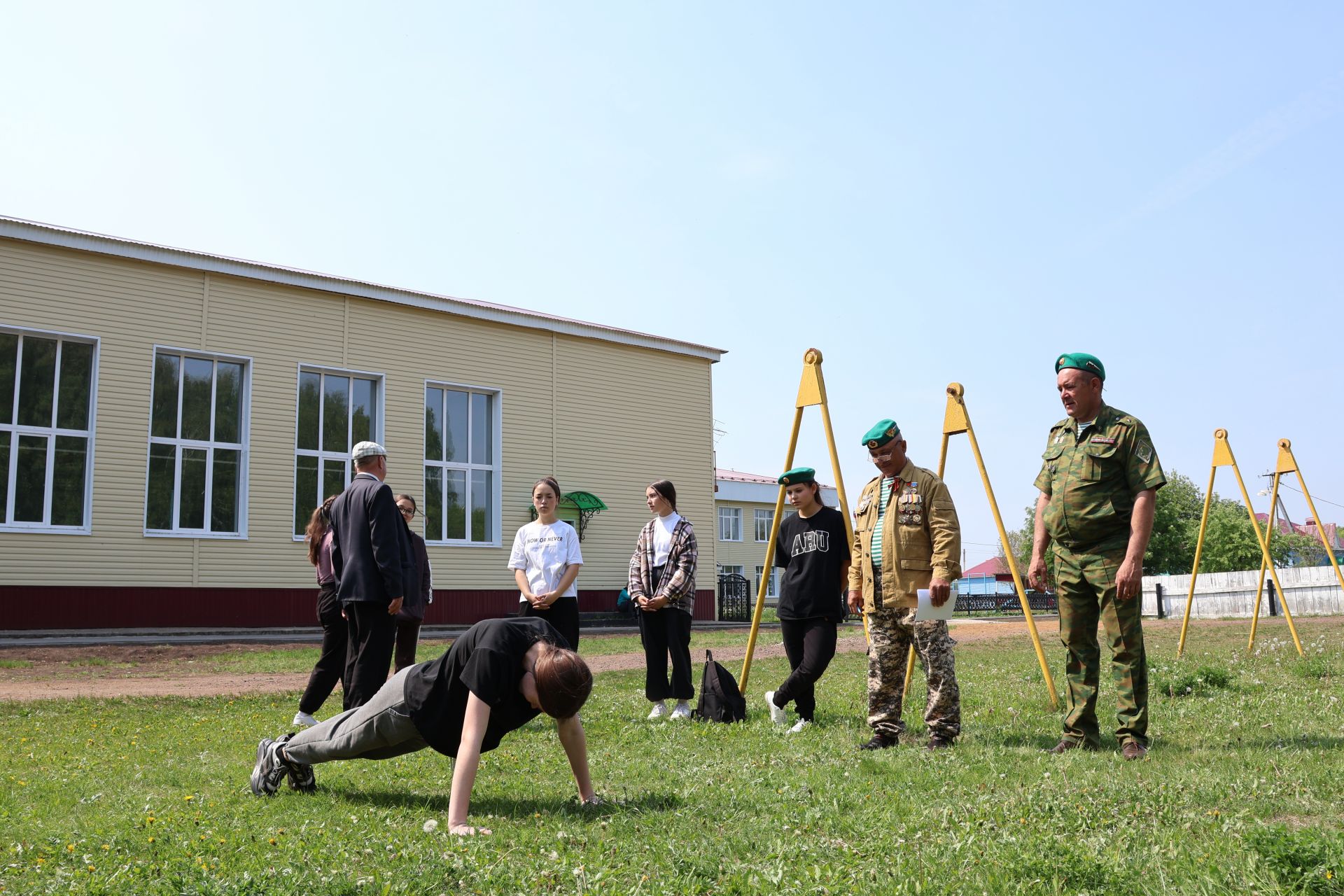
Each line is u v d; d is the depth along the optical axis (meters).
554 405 24.67
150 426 18.84
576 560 7.94
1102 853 3.37
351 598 6.56
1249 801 4.10
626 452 25.84
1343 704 7.35
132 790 4.95
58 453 18.05
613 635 21.00
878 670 6.27
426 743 4.44
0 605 17.14
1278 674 9.90
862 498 6.61
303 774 4.73
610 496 25.41
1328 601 27.12
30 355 17.92
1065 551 5.99
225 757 6.02
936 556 6.12
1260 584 13.16
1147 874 3.13
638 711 8.09
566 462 24.72
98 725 7.59
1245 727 6.44
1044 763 5.29
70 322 18.14
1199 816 3.84
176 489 19.17
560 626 7.82
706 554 27.20
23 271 17.77
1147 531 5.66
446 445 23.08
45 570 17.58
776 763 5.50
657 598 7.77
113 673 12.55
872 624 6.34
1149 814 3.92
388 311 22.16
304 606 20.36
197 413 19.64
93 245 18.28
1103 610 5.82
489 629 4.18
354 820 4.07
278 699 9.43
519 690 4.16
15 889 3.13
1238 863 3.09
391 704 4.31
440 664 4.29
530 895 3.08
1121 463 5.83
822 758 5.62
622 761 5.68
